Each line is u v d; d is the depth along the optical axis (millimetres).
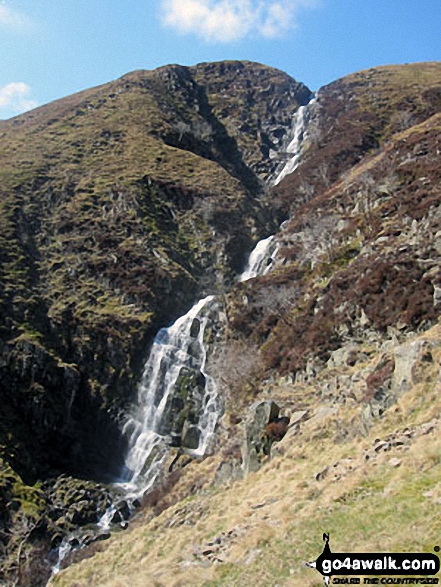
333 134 101375
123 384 50375
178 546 18594
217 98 130375
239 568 12836
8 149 88625
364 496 13398
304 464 20172
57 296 56531
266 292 49812
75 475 42844
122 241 64500
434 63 135875
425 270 32250
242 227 72625
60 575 23688
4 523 35250
